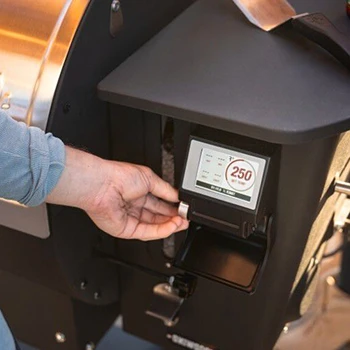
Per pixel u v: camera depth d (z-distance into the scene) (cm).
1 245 99
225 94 77
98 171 78
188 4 103
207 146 79
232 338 106
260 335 103
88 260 102
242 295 98
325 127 72
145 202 89
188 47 86
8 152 68
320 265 121
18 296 117
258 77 79
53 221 88
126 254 108
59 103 79
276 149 77
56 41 78
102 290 111
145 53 86
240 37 86
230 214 80
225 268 91
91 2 78
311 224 87
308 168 80
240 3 88
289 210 84
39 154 70
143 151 93
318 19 83
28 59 79
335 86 77
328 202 94
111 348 139
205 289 100
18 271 105
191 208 83
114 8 83
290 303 103
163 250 103
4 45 80
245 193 78
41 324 120
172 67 83
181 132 86
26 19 80
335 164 86
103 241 105
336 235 125
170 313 101
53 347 123
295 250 90
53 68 78
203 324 107
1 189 71
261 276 90
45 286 107
